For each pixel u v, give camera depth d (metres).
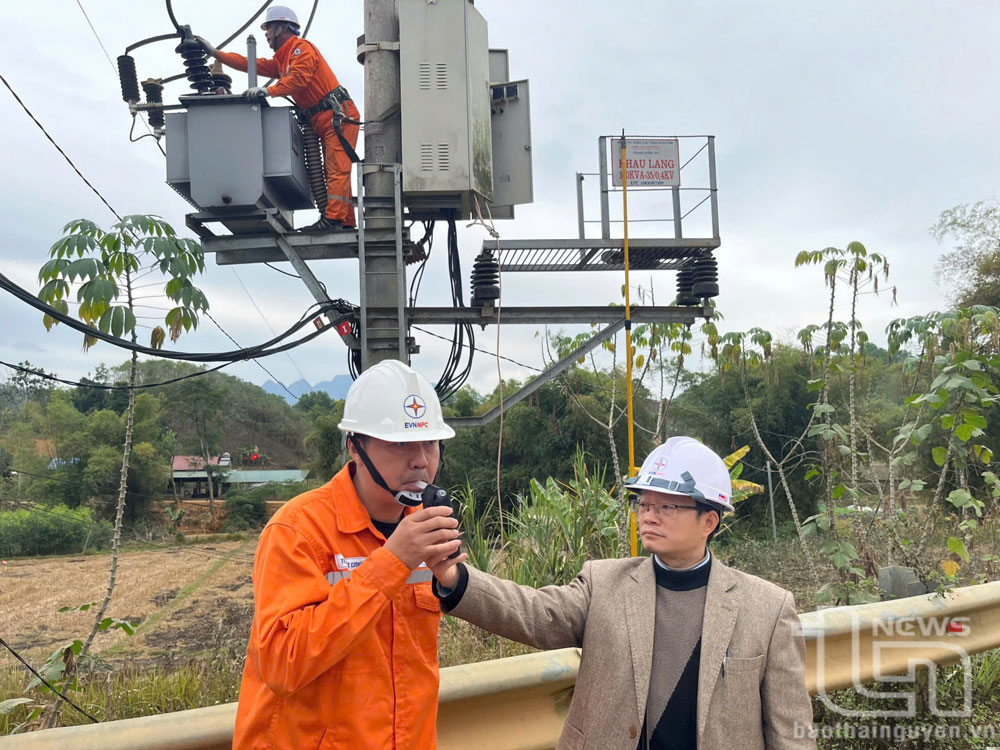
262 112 7.07
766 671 2.00
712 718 1.93
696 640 2.04
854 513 5.41
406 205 7.58
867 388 14.42
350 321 7.48
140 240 4.43
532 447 27.83
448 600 1.92
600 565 2.26
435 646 1.94
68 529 43.50
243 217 7.20
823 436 5.40
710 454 2.14
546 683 2.88
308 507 1.81
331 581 1.76
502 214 8.06
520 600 2.07
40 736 2.22
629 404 5.38
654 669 2.03
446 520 1.67
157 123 7.18
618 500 6.72
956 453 5.37
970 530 5.95
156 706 5.11
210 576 29.72
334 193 7.53
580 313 7.93
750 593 2.07
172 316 4.47
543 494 6.82
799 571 7.86
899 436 5.39
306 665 1.55
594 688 2.07
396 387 1.86
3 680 6.52
